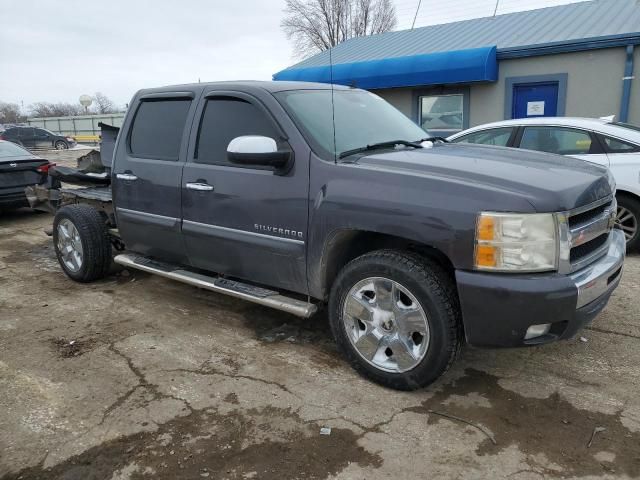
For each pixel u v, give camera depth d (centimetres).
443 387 325
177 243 422
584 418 290
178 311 456
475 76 1080
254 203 360
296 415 299
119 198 464
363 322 326
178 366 358
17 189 849
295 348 381
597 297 292
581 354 362
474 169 300
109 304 476
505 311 272
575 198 282
